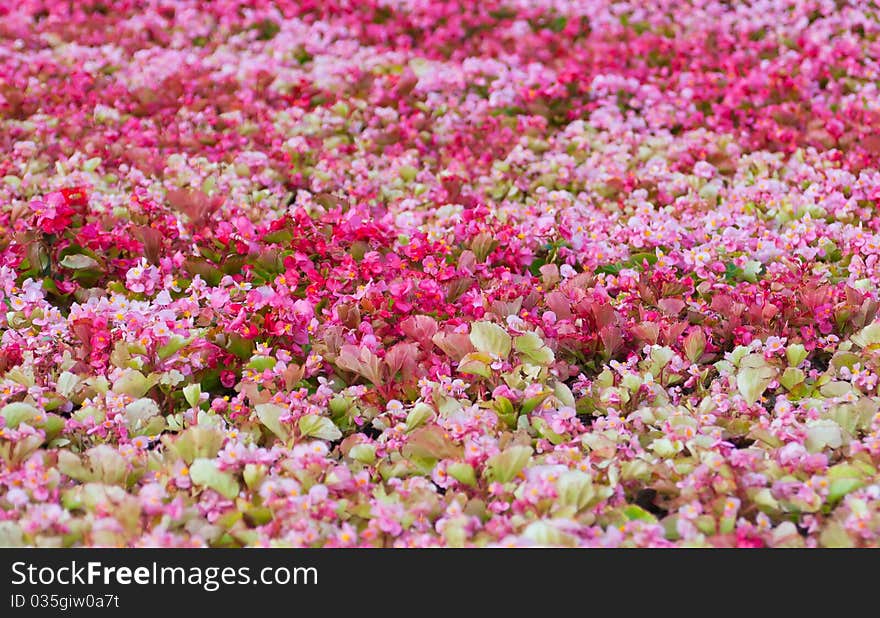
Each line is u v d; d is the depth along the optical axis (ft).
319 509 13.89
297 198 25.95
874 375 17.48
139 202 23.27
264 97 32.89
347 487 14.49
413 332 18.30
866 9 38.91
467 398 17.54
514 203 25.96
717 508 14.08
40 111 30.73
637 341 19.03
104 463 14.69
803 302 19.81
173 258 21.52
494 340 17.35
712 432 15.58
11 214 22.67
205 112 30.96
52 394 16.63
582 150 29.32
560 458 15.29
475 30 39.19
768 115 31.17
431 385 16.81
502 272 21.08
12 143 28.66
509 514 14.38
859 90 32.81
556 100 32.45
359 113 32.09
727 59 34.94
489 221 22.68
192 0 41.37
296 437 15.88
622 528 13.89
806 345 19.20
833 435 15.39
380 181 26.91
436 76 33.30
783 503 14.51
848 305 19.67
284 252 21.91
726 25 38.17
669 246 22.24
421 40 39.06
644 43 36.09
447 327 18.37
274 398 16.75
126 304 18.84
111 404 16.12
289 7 40.32
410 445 15.52
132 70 35.24
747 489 14.33
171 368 17.67
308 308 18.44
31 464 14.28
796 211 24.36
